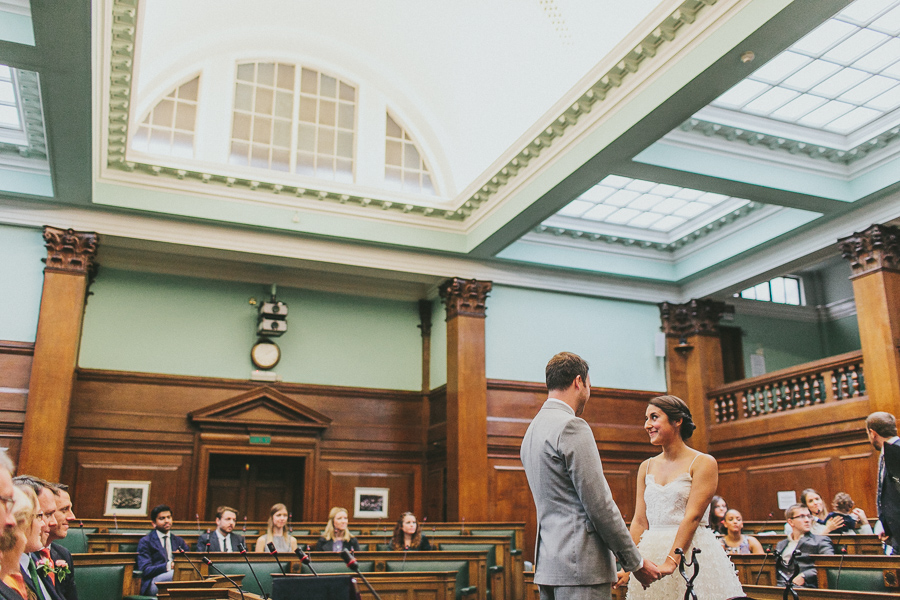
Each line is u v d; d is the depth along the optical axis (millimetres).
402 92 13133
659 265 14375
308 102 12750
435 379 13805
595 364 13859
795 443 12109
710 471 3805
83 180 10383
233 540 8383
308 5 12000
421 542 9055
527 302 13656
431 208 12547
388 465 13453
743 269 13258
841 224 11500
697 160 10273
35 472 10250
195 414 12164
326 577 3396
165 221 11570
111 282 12406
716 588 3701
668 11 8086
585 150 9844
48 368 10602
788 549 6863
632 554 3174
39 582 3150
